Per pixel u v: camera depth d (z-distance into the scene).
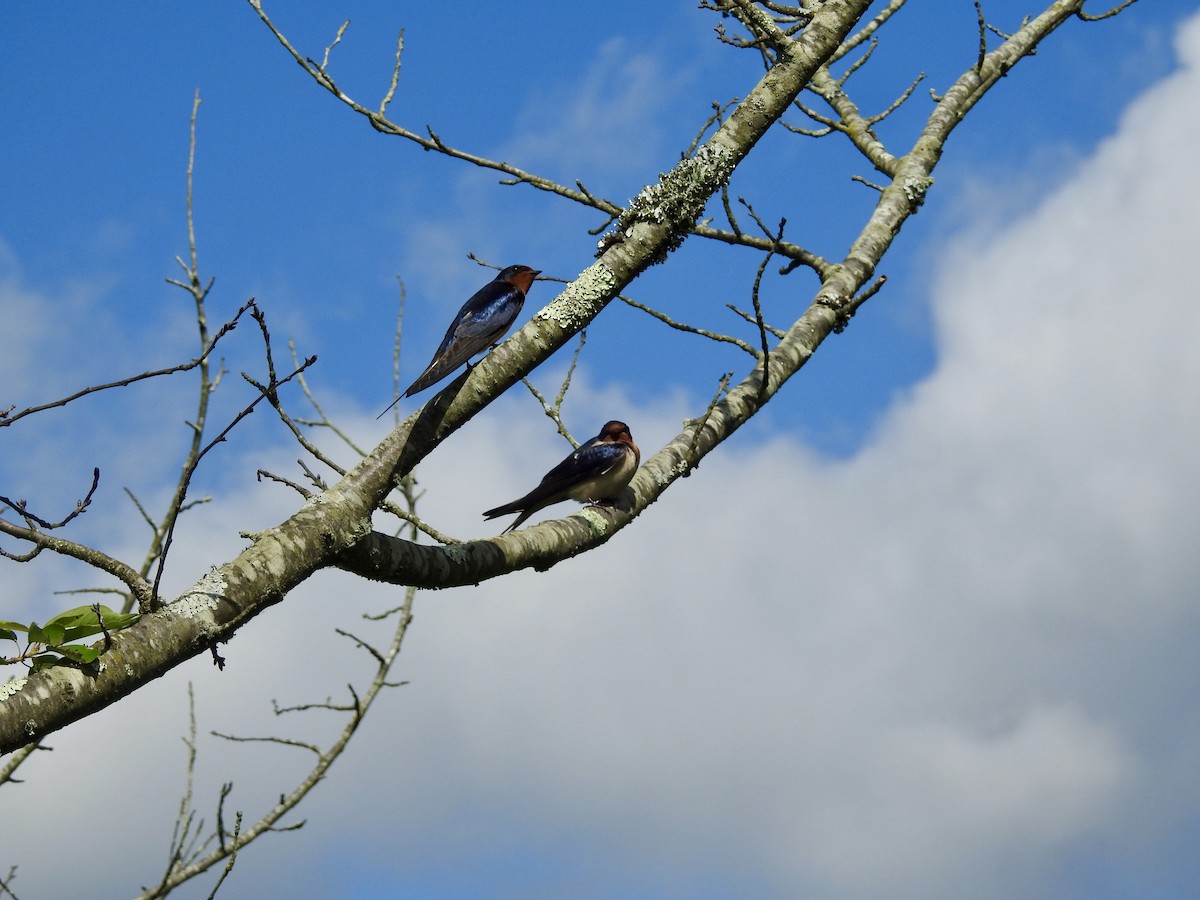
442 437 7.82
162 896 11.50
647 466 11.12
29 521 6.64
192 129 14.01
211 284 13.44
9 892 9.88
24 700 6.02
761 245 14.07
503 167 13.92
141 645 6.38
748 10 9.34
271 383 7.47
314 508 7.30
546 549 9.45
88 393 6.98
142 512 12.68
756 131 9.18
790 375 12.51
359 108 13.93
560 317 8.33
